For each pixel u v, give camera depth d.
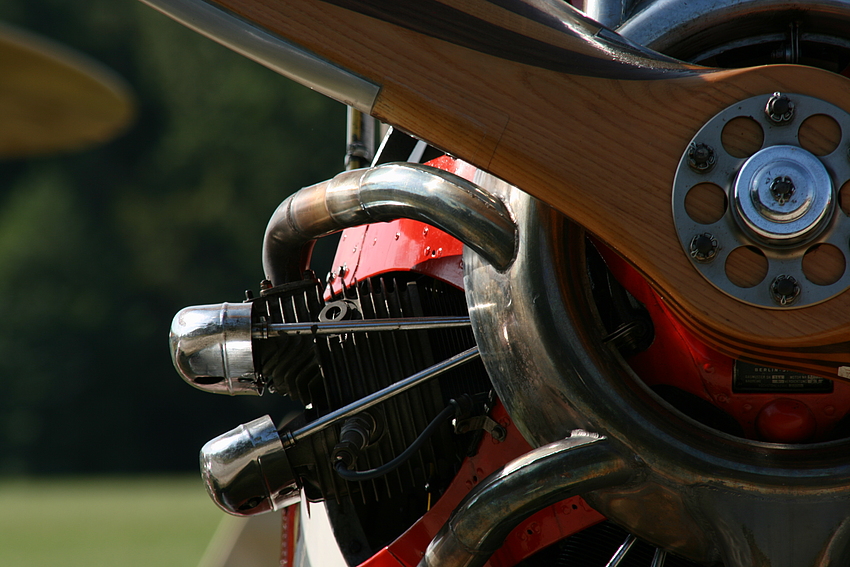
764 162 3.97
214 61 97.88
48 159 98.56
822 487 4.39
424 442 5.96
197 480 82.81
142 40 101.38
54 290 94.25
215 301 93.00
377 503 6.54
